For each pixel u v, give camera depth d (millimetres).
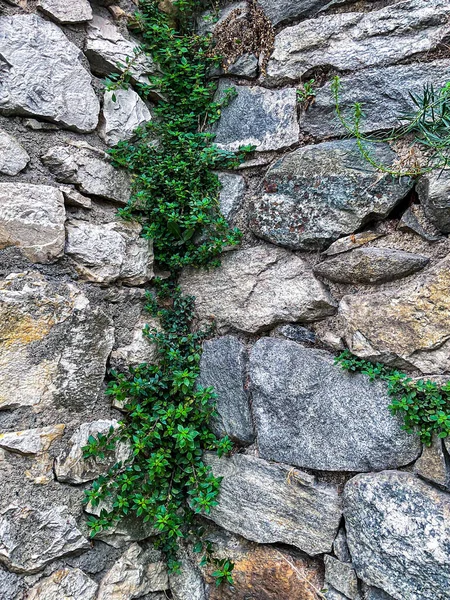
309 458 1416
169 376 1586
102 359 1482
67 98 1458
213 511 1579
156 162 1627
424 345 1257
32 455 1296
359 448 1334
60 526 1330
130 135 1634
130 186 1630
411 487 1246
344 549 1358
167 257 1719
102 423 1462
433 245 1296
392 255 1312
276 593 1456
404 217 1325
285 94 1557
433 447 1223
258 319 1539
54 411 1357
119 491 1459
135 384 1506
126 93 1636
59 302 1376
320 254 1465
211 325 1647
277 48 1582
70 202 1458
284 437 1464
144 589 1536
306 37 1528
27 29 1379
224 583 1550
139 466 1507
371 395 1324
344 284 1425
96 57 1571
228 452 1564
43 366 1336
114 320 1544
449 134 1200
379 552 1273
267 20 1604
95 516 1422
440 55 1317
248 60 1633
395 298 1309
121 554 1490
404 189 1316
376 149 1369
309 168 1455
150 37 1701
